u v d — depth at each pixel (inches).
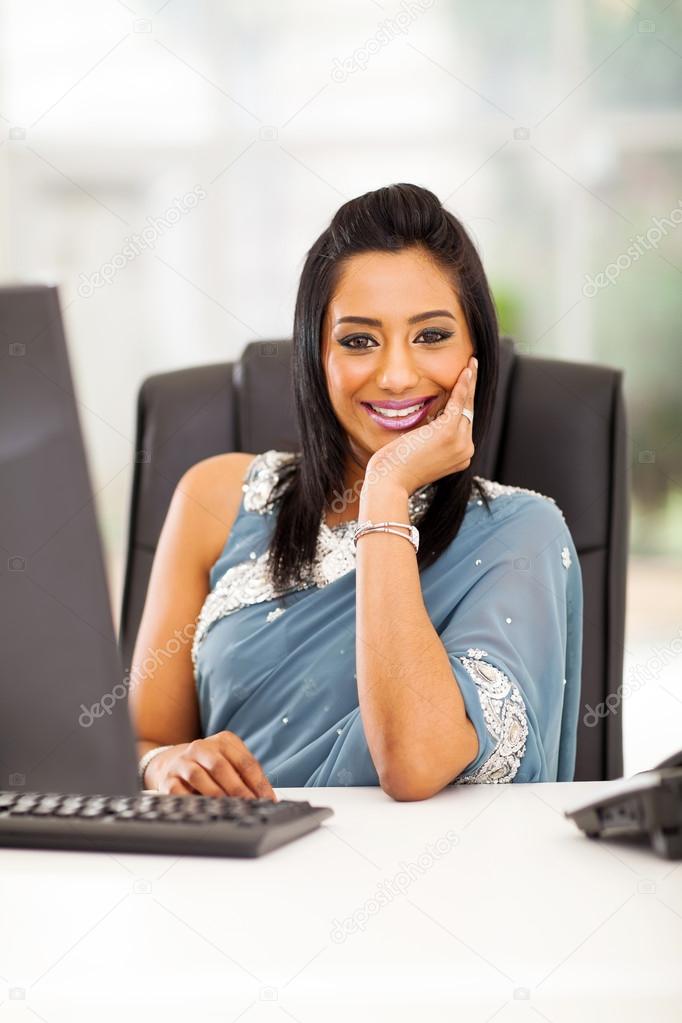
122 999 24.0
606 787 35.0
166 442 72.0
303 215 254.5
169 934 26.9
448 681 47.8
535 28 250.1
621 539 65.0
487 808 41.1
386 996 24.0
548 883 30.9
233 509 66.7
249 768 44.7
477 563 57.1
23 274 253.9
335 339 58.0
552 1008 24.1
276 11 249.3
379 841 35.6
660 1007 24.1
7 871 32.0
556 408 66.6
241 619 61.4
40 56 250.5
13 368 30.6
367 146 253.6
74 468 31.3
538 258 257.1
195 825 33.7
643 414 260.8
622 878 31.4
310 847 34.8
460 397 56.9
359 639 48.9
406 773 43.9
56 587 31.1
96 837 33.7
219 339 258.1
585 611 64.2
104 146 253.4
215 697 60.6
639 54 249.9
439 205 59.6
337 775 53.4
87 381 258.1
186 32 250.4
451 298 57.7
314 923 27.6
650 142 252.8
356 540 52.7
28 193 253.8
